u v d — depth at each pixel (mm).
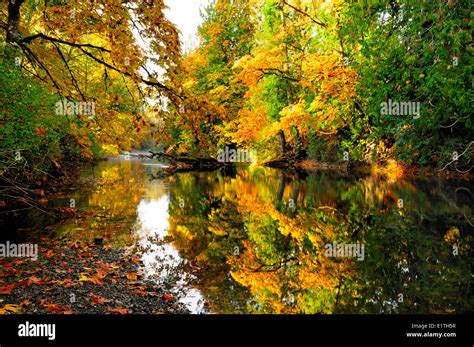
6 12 8117
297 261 5391
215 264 5305
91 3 4977
